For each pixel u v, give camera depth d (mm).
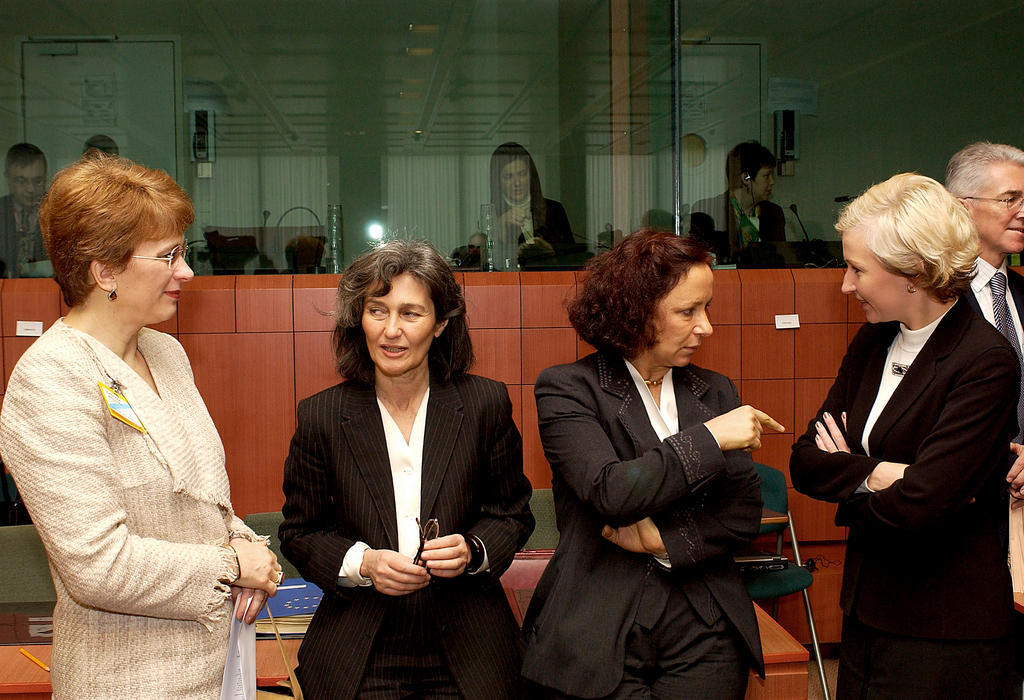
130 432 1306
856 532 1666
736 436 1376
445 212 3961
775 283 3861
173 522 1338
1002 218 2094
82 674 1274
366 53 3898
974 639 1517
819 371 3881
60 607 1320
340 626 1506
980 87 4148
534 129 3945
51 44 3748
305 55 3865
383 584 1411
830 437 1718
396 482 1565
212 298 3615
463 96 3941
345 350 1599
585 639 1411
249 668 1390
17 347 3533
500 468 1626
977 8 4105
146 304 1340
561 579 1479
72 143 3781
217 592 1293
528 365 3754
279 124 3863
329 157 3896
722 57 4004
